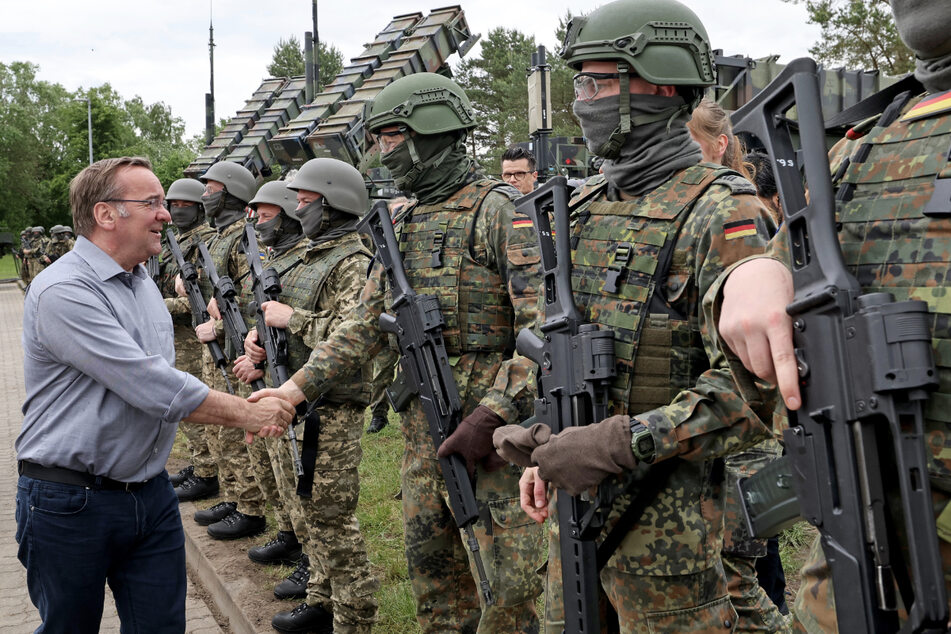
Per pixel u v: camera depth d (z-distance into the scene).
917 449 1.19
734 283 1.47
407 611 4.14
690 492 2.05
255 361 4.43
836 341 1.28
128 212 2.89
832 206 1.34
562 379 2.16
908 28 1.34
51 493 2.78
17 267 37.25
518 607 2.98
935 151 1.33
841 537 1.30
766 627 2.97
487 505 2.88
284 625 4.04
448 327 3.02
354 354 3.39
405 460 3.25
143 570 2.99
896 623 1.26
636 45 2.08
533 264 2.81
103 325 2.77
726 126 3.13
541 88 8.34
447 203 3.12
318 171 4.08
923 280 1.28
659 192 2.15
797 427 1.39
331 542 3.77
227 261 5.69
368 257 4.13
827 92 7.47
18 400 10.94
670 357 2.06
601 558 2.08
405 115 3.06
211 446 5.77
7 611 4.79
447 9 10.73
